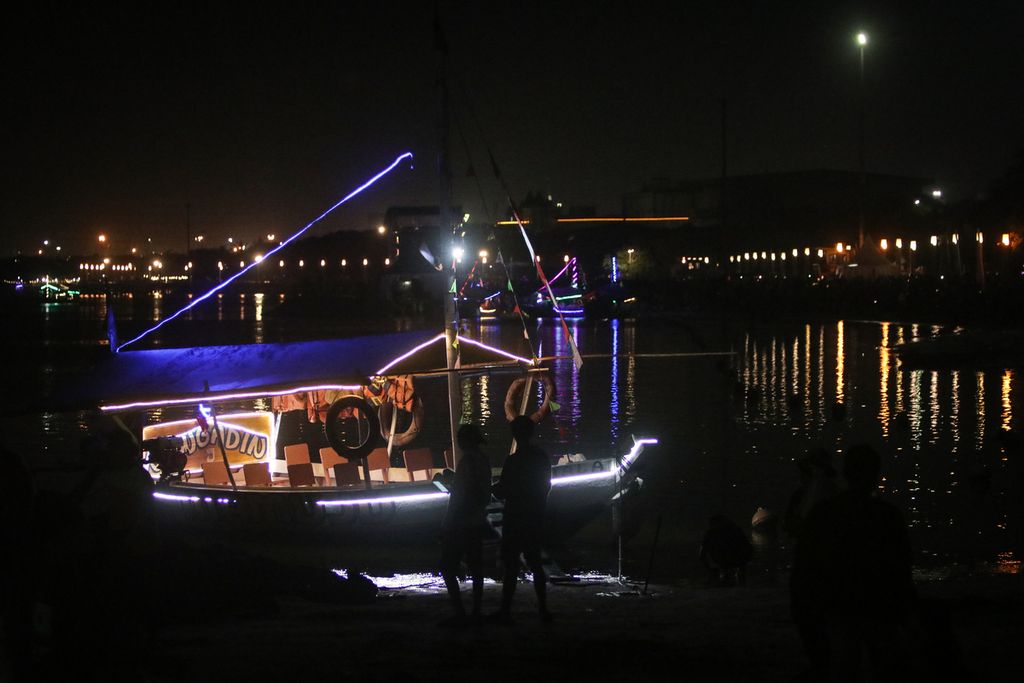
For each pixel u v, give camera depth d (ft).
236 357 53.88
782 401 111.45
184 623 32.27
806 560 19.15
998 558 49.29
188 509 52.37
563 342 196.13
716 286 287.69
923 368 139.13
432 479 51.78
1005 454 78.23
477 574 32.37
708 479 70.69
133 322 312.50
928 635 19.49
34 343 227.61
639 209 543.80
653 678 23.06
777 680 22.56
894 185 519.60
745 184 524.52
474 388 134.51
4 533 20.90
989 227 239.09
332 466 55.98
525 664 24.77
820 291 252.62
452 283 53.06
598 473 52.39
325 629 30.91
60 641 21.85
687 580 46.39
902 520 18.94
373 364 51.55
